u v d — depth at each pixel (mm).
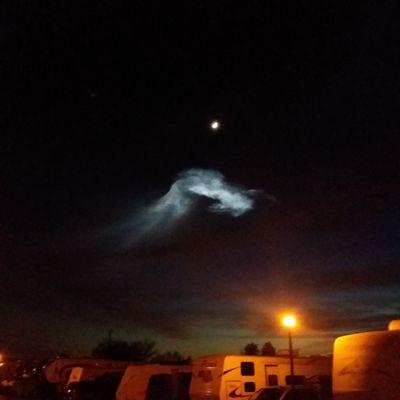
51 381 39469
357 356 11141
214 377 22203
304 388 19391
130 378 27359
